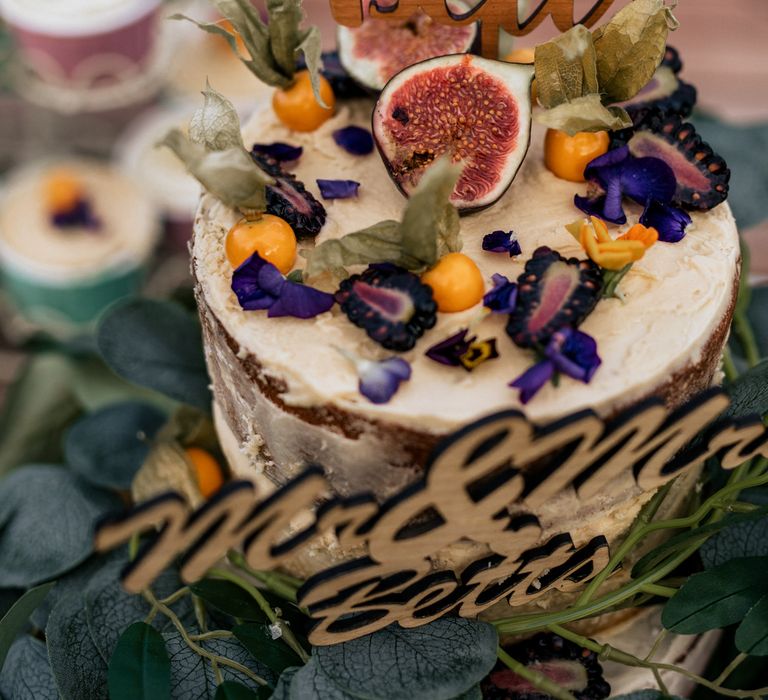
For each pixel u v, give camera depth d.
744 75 0.85
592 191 0.46
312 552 0.46
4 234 0.80
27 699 0.47
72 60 0.85
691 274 0.44
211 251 0.45
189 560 0.40
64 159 0.88
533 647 0.47
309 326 0.43
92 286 0.79
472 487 0.41
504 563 0.43
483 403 0.41
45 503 0.52
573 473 0.41
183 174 0.86
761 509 0.44
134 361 0.51
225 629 0.47
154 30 0.88
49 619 0.47
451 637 0.44
